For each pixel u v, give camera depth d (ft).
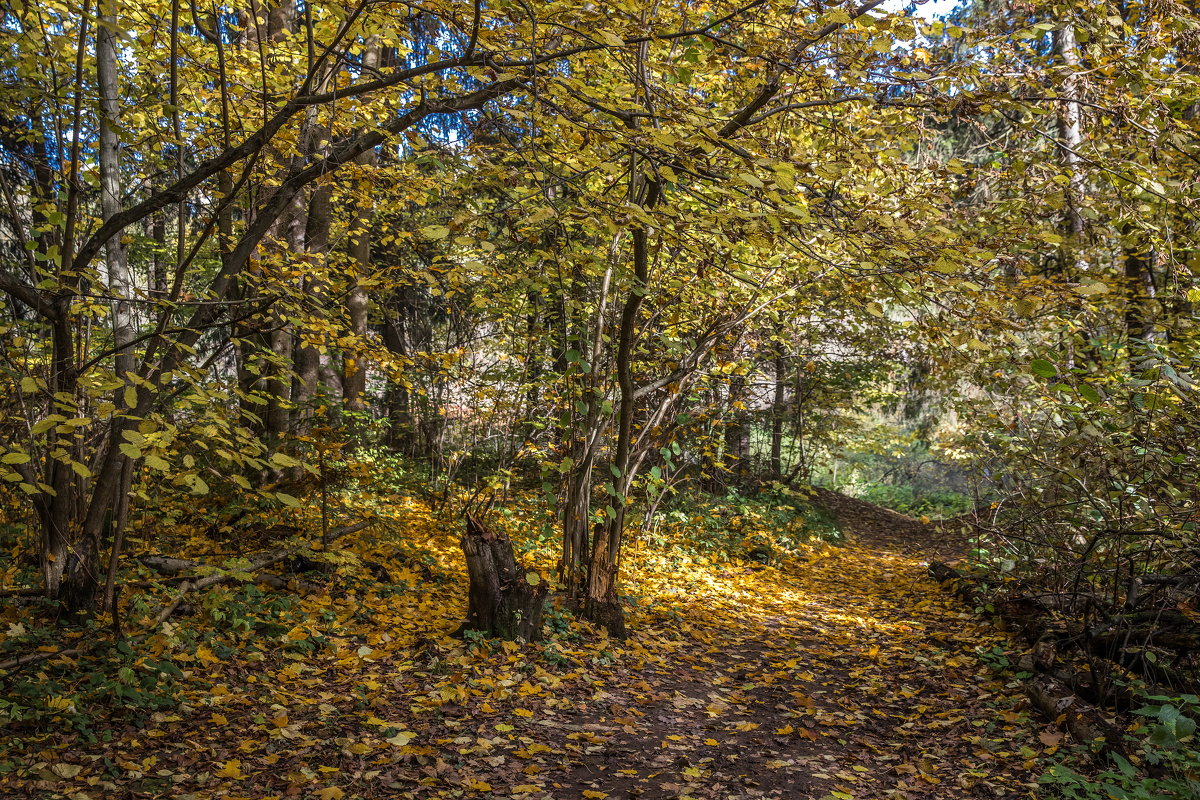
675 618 23.20
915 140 18.40
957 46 21.16
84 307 16.17
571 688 16.05
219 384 15.47
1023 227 17.40
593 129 12.16
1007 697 15.75
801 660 20.21
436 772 11.53
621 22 12.13
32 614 15.28
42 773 10.23
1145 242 22.45
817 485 63.00
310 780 11.02
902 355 42.34
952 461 36.70
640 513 33.35
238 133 19.51
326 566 20.86
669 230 11.98
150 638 14.64
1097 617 17.08
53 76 14.84
